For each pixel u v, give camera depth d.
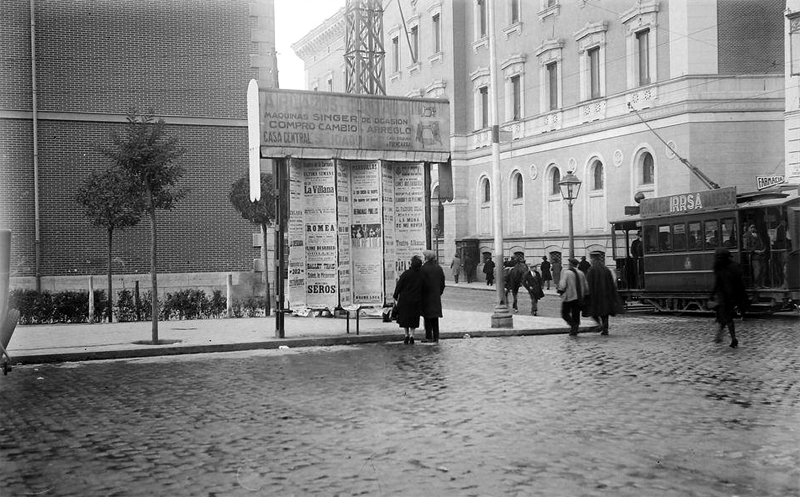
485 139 48.25
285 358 15.29
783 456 7.16
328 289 19.55
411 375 12.61
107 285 27.42
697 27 32.69
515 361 14.18
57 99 27.20
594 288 19.34
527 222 44.38
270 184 24.62
